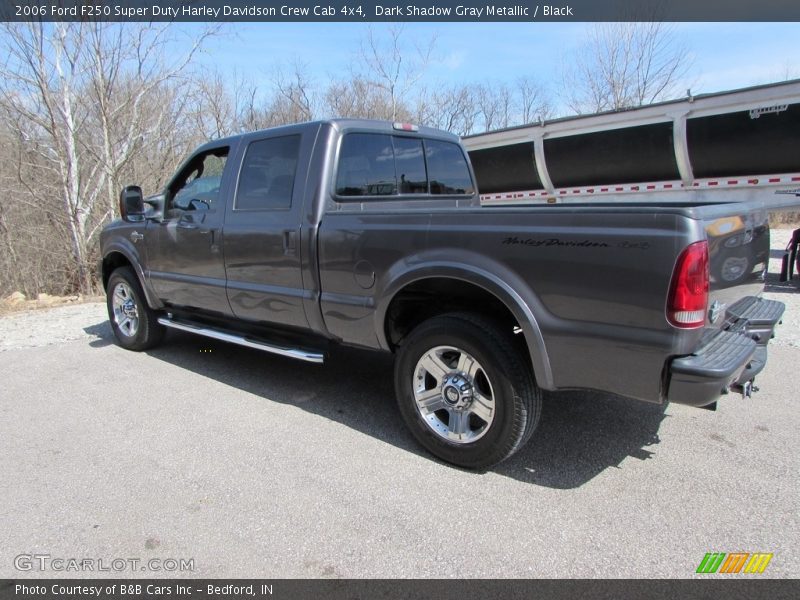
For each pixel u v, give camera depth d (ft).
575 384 9.04
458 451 10.20
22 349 19.43
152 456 10.99
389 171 13.78
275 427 12.24
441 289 10.53
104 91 35.45
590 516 8.78
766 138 26.32
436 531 8.46
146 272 16.89
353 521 8.75
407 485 9.78
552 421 12.35
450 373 10.27
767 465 10.19
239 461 10.72
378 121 13.57
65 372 16.55
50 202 36.55
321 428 12.17
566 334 8.84
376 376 15.64
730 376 8.00
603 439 11.43
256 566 7.77
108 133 36.11
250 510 9.09
